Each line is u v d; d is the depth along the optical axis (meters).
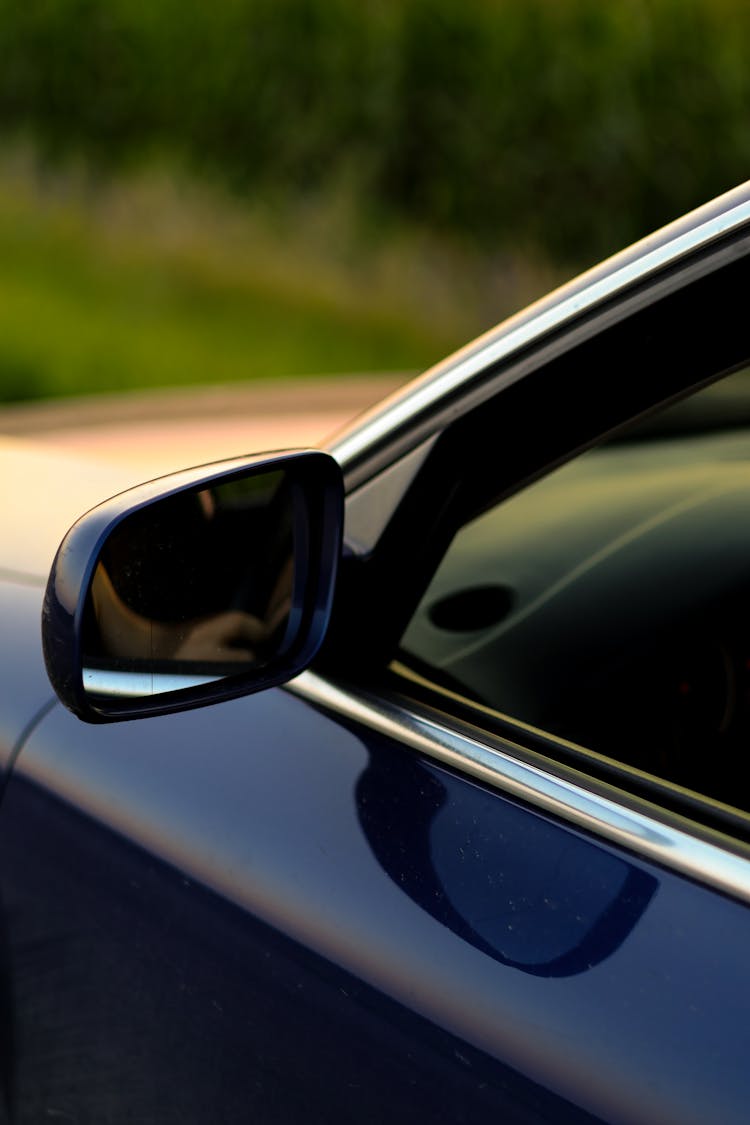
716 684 1.22
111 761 1.22
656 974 0.89
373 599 1.16
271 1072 1.05
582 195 10.75
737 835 0.94
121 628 1.02
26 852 1.26
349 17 11.08
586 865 0.96
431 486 1.15
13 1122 1.34
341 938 1.01
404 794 1.06
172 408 2.34
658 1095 0.85
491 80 10.92
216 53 11.07
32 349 8.23
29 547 1.49
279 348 8.79
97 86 11.05
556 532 1.31
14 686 1.33
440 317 9.81
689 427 1.58
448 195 10.65
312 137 10.90
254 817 1.10
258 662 1.13
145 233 10.44
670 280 1.03
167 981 1.13
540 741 1.07
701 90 11.11
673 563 1.28
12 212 10.70
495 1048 0.91
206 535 1.12
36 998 1.27
